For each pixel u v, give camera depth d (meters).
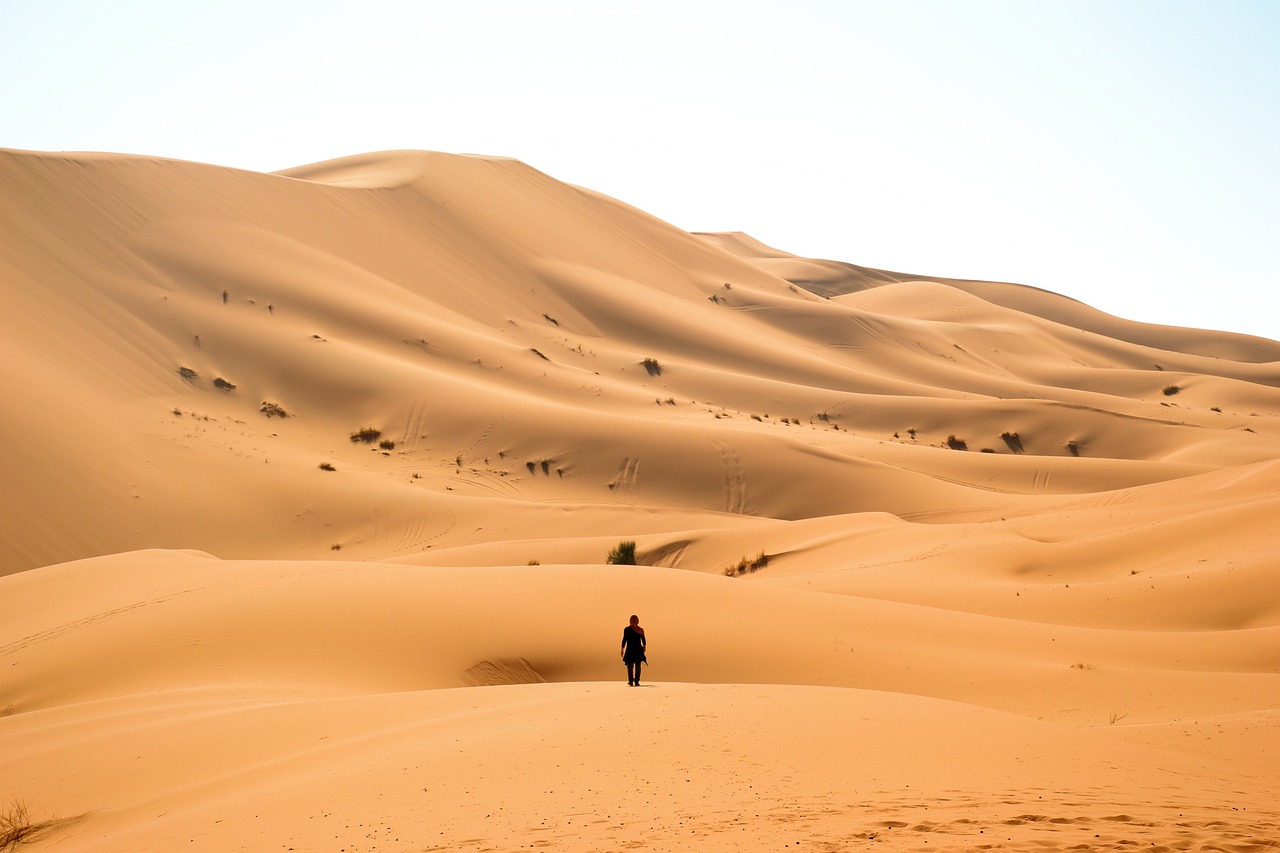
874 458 76.75
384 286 94.69
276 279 85.62
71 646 24.78
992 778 9.74
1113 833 7.62
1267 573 31.81
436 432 70.31
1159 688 21.64
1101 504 58.59
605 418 73.12
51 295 70.38
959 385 128.62
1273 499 40.97
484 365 84.81
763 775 9.96
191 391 69.56
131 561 33.50
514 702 15.91
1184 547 38.34
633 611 25.80
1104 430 95.62
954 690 22.05
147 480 56.81
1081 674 22.64
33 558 48.12
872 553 45.94
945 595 34.66
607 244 140.62
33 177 81.38
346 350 77.69
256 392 71.75
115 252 80.19
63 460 54.69
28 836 13.35
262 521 56.66
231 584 28.03
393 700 17.31
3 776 15.60
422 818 9.45
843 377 112.75
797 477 67.25
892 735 11.69
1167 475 75.75
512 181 142.62
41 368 61.75
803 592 28.62
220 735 16.12
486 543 51.31
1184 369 185.88
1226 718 17.25
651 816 8.64
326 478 61.25
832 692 15.38
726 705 13.91
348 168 140.00
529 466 67.50
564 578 27.98
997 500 65.19
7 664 24.62
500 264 114.06
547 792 9.88
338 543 55.62
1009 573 39.41
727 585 28.14
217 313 78.50
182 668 22.94
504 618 25.20
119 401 64.50
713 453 69.31
